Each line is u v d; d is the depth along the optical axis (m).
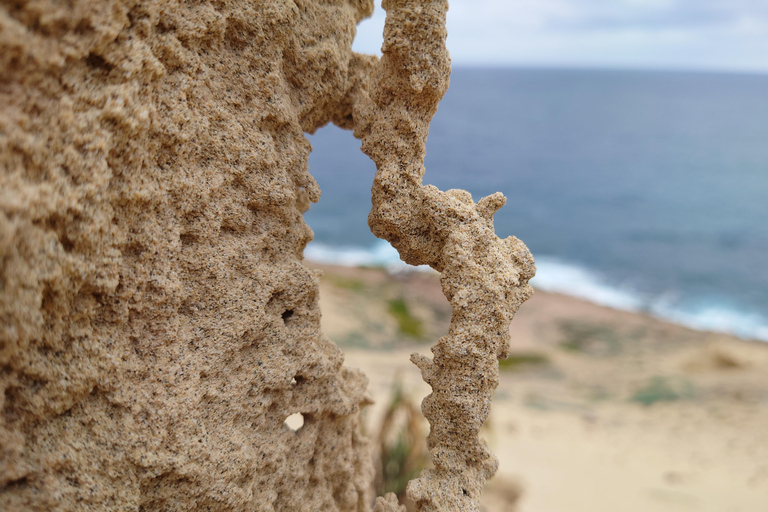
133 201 0.15
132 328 0.16
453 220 0.19
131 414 0.16
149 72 0.15
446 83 0.19
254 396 0.19
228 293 0.18
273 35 0.18
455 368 0.19
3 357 0.13
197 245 0.17
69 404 0.15
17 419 0.14
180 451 0.16
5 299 0.13
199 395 0.17
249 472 0.18
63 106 0.14
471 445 0.19
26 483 0.15
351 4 0.22
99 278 0.15
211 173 0.17
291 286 0.19
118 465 0.16
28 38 0.13
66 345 0.15
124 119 0.15
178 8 0.16
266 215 0.19
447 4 0.19
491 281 0.19
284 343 0.19
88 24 0.14
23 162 0.13
